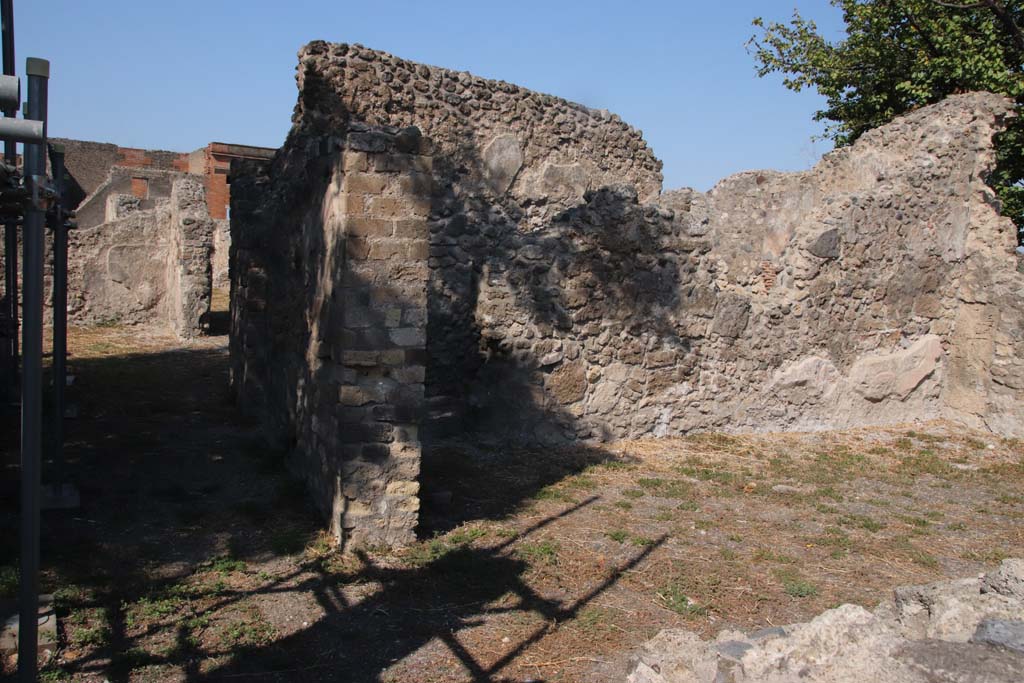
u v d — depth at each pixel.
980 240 10.77
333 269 5.68
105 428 8.75
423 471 7.54
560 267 8.58
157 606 4.63
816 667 2.73
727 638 3.18
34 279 3.01
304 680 4.00
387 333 5.55
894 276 10.48
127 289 17.66
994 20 14.76
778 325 9.82
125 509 6.21
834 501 7.34
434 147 10.45
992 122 10.88
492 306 8.38
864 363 10.32
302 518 6.18
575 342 8.73
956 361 10.87
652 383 9.22
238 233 10.04
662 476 7.85
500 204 11.32
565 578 5.31
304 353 6.81
